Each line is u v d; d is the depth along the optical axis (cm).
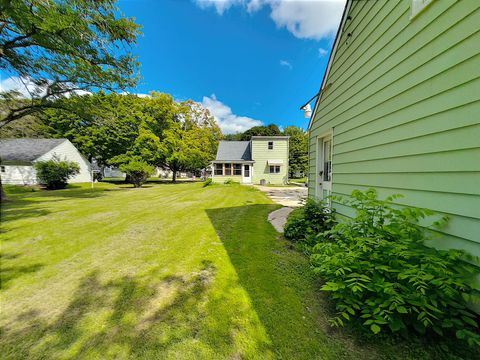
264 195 1066
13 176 1653
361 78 304
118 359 135
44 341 150
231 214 593
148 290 216
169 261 286
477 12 144
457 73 159
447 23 167
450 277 142
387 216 199
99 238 385
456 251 152
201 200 877
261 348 143
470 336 124
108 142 1973
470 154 150
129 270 261
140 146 1816
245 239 375
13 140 1842
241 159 2005
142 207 708
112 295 208
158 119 2083
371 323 138
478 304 144
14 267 270
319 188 496
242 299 199
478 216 144
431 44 183
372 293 164
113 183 2109
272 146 1975
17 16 490
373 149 275
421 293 135
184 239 378
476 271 144
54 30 527
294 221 389
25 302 197
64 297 204
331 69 411
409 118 211
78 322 169
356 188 318
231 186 1464
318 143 496
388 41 245
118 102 1820
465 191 153
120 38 664
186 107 2369
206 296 204
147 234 408
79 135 2011
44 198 947
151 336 154
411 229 179
